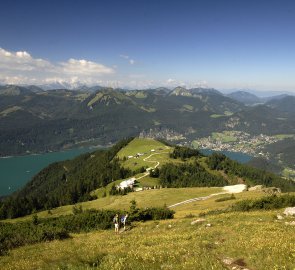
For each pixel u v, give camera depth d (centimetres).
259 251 1889
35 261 2117
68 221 4762
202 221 3788
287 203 5103
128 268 1733
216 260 1786
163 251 2058
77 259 1981
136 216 5294
